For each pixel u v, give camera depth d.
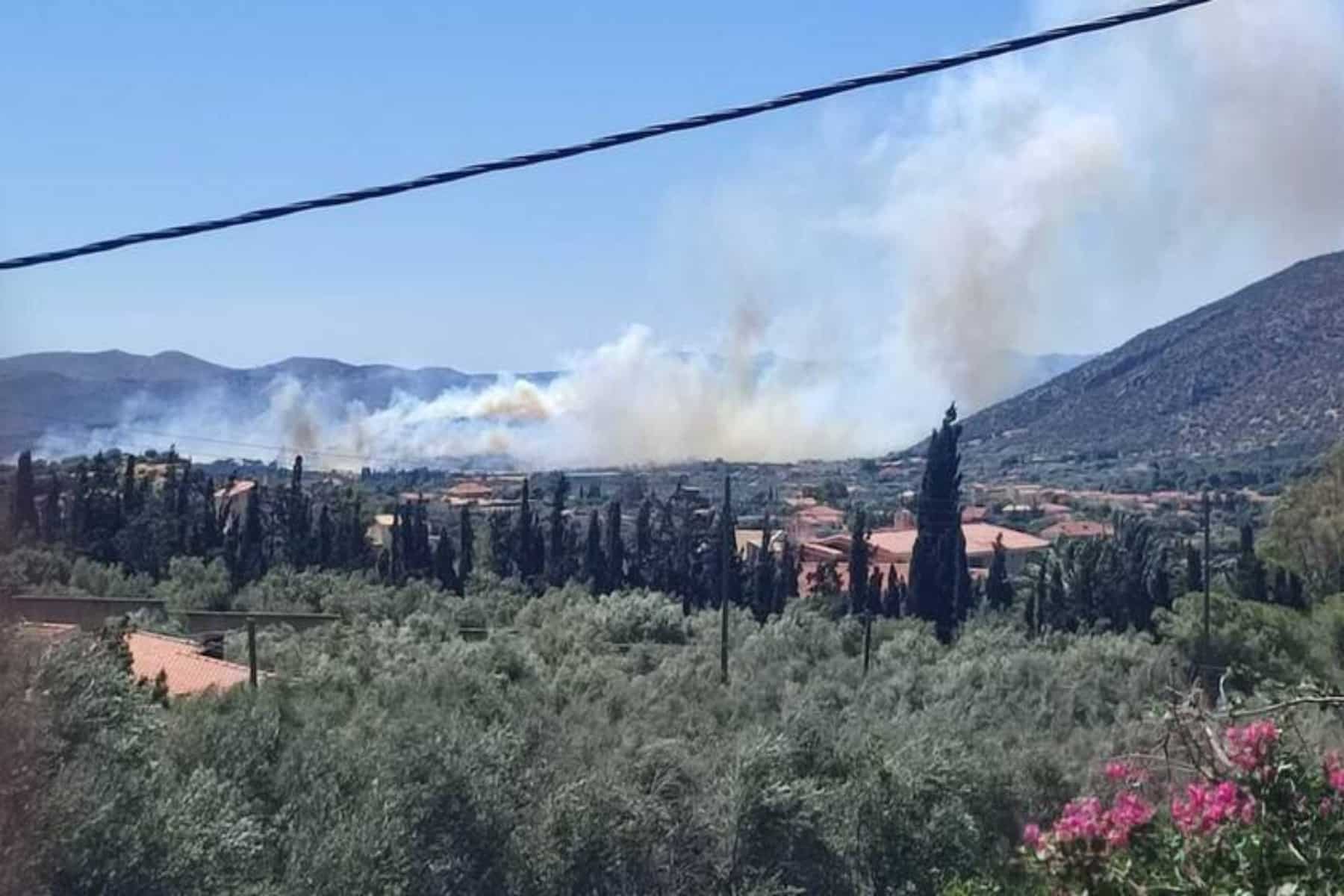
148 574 52.09
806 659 40.62
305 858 19.08
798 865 22.84
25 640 15.74
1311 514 59.38
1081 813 6.77
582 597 50.16
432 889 20.20
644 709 30.23
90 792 16.84
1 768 15.46
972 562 82.44
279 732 22.70
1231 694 8.60
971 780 24.19
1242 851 6.47
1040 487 120.94
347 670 31.22
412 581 55.84
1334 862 6.45
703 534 61.91
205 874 17.58
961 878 22.17
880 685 35.72
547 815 21.66
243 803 20.00
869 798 23.25
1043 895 7.02
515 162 7.34
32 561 33.84
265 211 7.93
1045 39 6.42
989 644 41.88
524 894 21.25
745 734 24.70
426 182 7.54
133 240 8.17
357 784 21.23
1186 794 7.13
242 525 59.47
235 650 36.06
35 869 15.65
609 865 21.77
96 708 19.02
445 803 20.84
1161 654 36.22
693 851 22.53
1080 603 52.38
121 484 57.53
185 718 21.88
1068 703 32.97
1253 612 41.06
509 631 42.41
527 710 26.12
